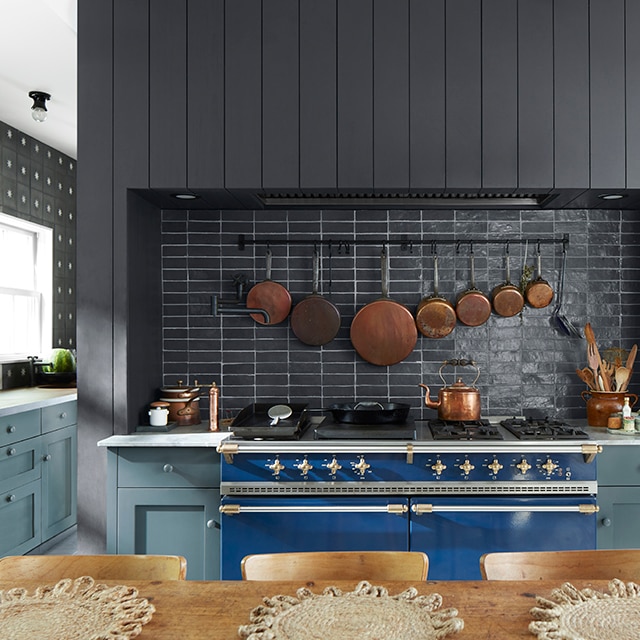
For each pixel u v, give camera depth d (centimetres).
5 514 341
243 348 338
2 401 366
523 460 269
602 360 327
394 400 335
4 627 124
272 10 293
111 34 294
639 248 337
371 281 337
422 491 271
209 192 297
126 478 281
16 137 443
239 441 275
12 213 436
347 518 268
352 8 292
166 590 145
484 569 160
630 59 292
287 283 339
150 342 321
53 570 161
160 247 338
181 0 293
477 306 329
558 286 337
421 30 292
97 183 291
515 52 292
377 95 291
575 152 290
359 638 118
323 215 338
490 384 336
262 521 270
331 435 277
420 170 289
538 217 338
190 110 291
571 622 125
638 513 276
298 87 291
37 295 476
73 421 414
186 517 281
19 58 341
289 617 127
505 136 290
